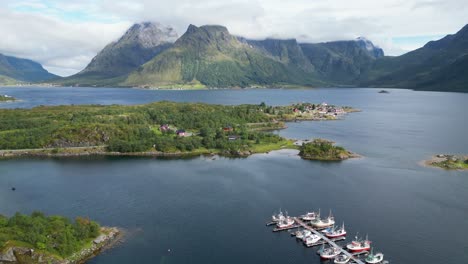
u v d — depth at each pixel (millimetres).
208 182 197625
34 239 117500
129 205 165500
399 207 164625
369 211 160375
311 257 127812
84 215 154625
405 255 126500
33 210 159750
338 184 194750
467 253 127375
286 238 139750
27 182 196625
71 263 118125
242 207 164750
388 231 142875
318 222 146625
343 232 140375
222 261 122938
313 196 177625
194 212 159000
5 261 111438
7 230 119125
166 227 144875
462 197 176625
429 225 147375
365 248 129750
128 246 130250
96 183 195250
